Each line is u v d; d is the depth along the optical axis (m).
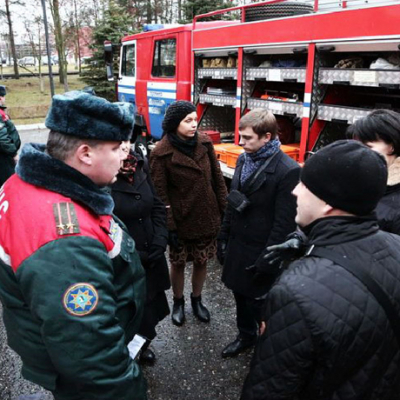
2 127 4.58
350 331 1.00
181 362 2.68
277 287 1.10
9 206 1.16
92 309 1.09
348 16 3.07
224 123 5.60
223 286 3.73
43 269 1.06
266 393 1.09
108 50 7.55
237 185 2.42
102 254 1.15
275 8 4.31
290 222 2.22
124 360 1.18
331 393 1.07
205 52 4.96
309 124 3.54
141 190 2.26
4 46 33.94
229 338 2.93
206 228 2.87
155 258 2.32
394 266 1.10
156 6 21.33
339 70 3.26
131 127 1.27
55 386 1.20
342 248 1.09
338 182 1.08
